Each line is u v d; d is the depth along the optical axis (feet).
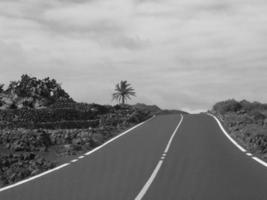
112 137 130.21
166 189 48.88
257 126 130.00
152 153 88.69
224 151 90.12
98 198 44.37
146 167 68.69
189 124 170.09
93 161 78.84
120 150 96.48
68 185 53.36
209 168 66.28
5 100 196.54
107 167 70.08
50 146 109.09
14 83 209.46
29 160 88.22
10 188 52.65
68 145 104.22
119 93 373.40
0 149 101.50
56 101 205.46
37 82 212.84
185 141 112.06
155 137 125.29
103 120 172.04
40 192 48.91
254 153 88.53
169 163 72.90
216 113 226.17
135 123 185.78
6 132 114.11
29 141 106.52
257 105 231.71
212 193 46.29
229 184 51.93
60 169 69.51
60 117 175.73
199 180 55.06
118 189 49.52
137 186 51.31
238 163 71.97
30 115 173.37
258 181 54.03
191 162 73.72
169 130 147.13
